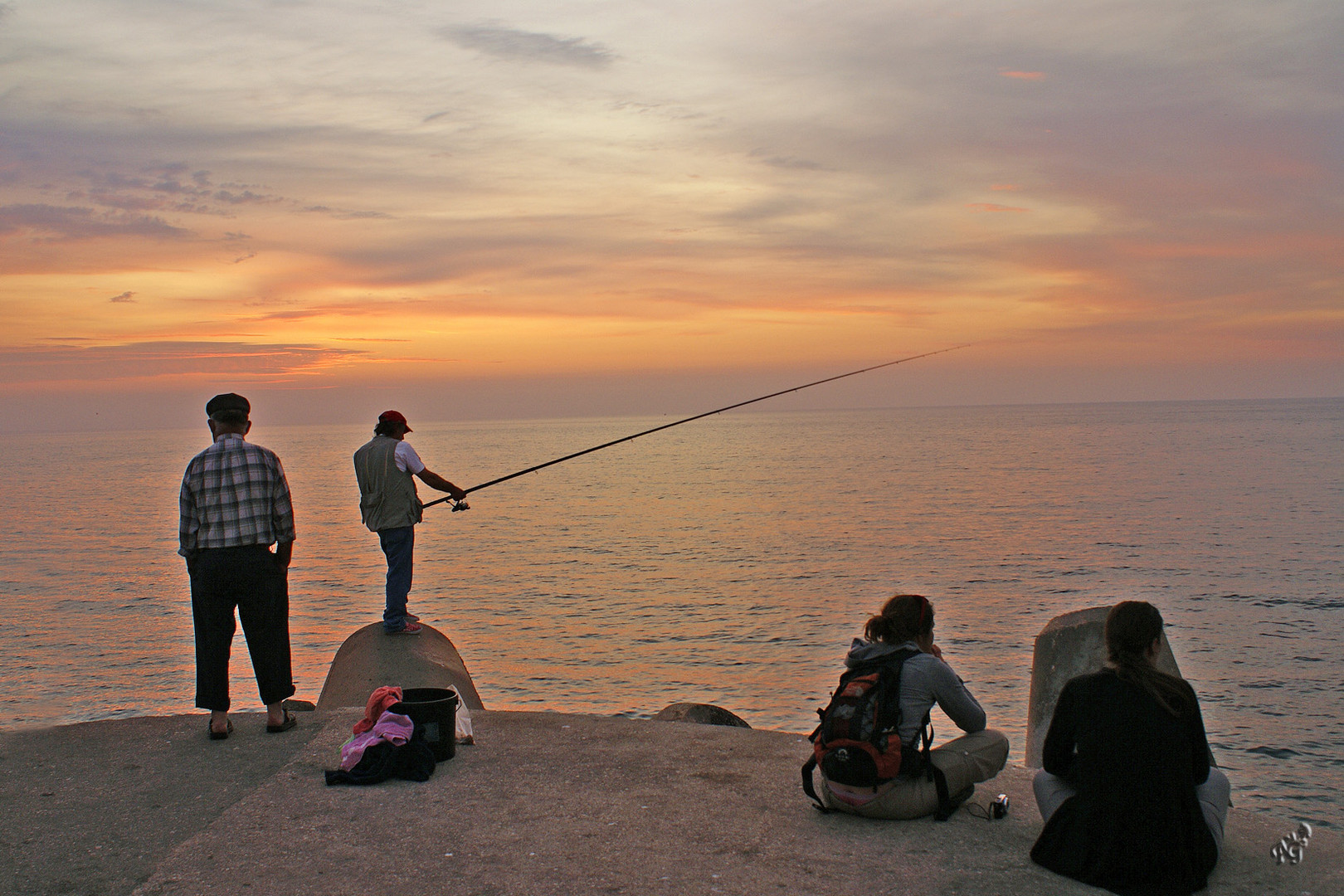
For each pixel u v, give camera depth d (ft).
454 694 14.98
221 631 14.88
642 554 221.87
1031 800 12.67
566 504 371.15
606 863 10.59
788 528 264.52
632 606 155.84
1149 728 10.00
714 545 233.76
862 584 170.40
